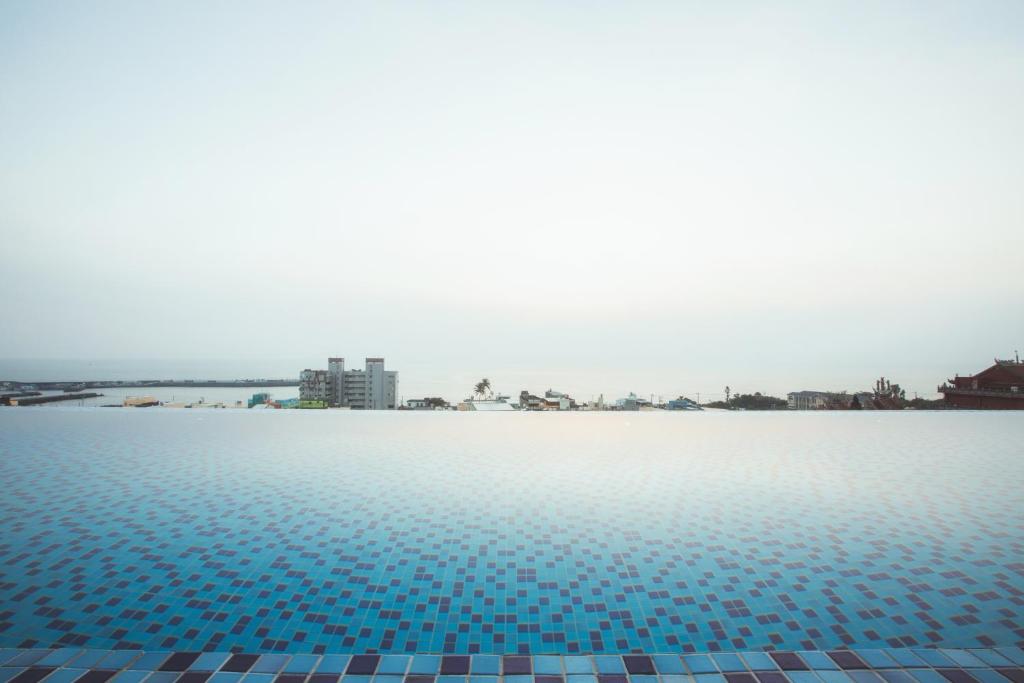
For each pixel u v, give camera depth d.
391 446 6.02
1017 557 2.75
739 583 2.54
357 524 3.25
